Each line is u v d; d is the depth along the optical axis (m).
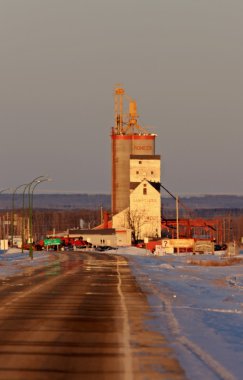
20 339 49.19
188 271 166.75
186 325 58.00
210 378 35.31
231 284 117.62
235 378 35.28
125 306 76.06
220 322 60.25
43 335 51.47
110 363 39.66
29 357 41.47
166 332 53.47
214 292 98.31
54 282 121.38
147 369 37.84
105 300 84.12
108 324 58.88
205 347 45.59
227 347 45.56
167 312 69.25
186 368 38.12
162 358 41.38
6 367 38.12
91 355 42.44
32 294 93.25
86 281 124.56
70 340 48.88
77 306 75.88
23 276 141.38
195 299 85.94
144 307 74.94
